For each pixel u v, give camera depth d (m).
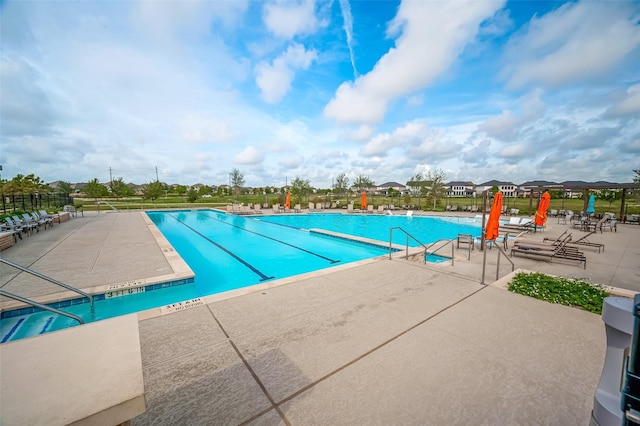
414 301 4.01
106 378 1.10
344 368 2.45
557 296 4.16
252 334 3.05
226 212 22.95
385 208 26.55
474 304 3.90
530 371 2.41
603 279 5.49
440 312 3.63
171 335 3.03
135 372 1.15
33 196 17.58
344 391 2.16
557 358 2.60
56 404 0.96
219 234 13.66
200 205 32.44
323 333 3.07
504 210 22.02
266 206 28.72
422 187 31.12
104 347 1.34
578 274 5.84
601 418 1.25
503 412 1.95
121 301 5.14
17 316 4.34
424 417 1.90
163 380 2.29
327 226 16.67
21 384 1.05
